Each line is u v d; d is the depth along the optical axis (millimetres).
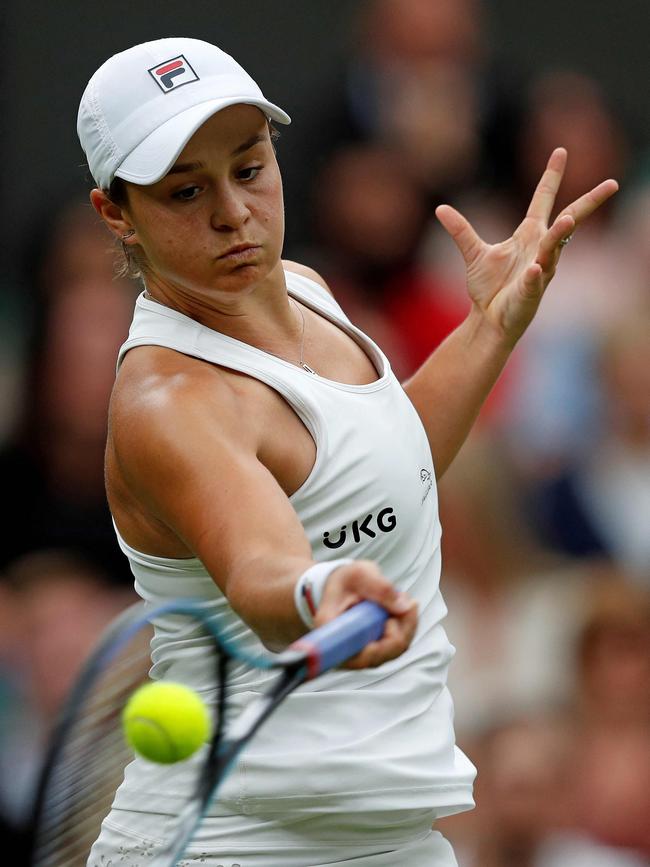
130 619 11508
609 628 27312
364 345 15758
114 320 33219
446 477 30250
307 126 37844
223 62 14094
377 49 38344
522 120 39156
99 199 14688
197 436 13062
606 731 26688
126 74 13953
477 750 26484
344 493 14234
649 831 25688
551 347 36031
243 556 12188
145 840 14727
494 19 40438
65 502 30938
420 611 15016
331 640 11141
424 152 37312
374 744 14359
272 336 14883
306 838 14477
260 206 13992
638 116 41000
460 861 25500
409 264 35906
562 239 16203
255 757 14227
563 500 33812
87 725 13039
